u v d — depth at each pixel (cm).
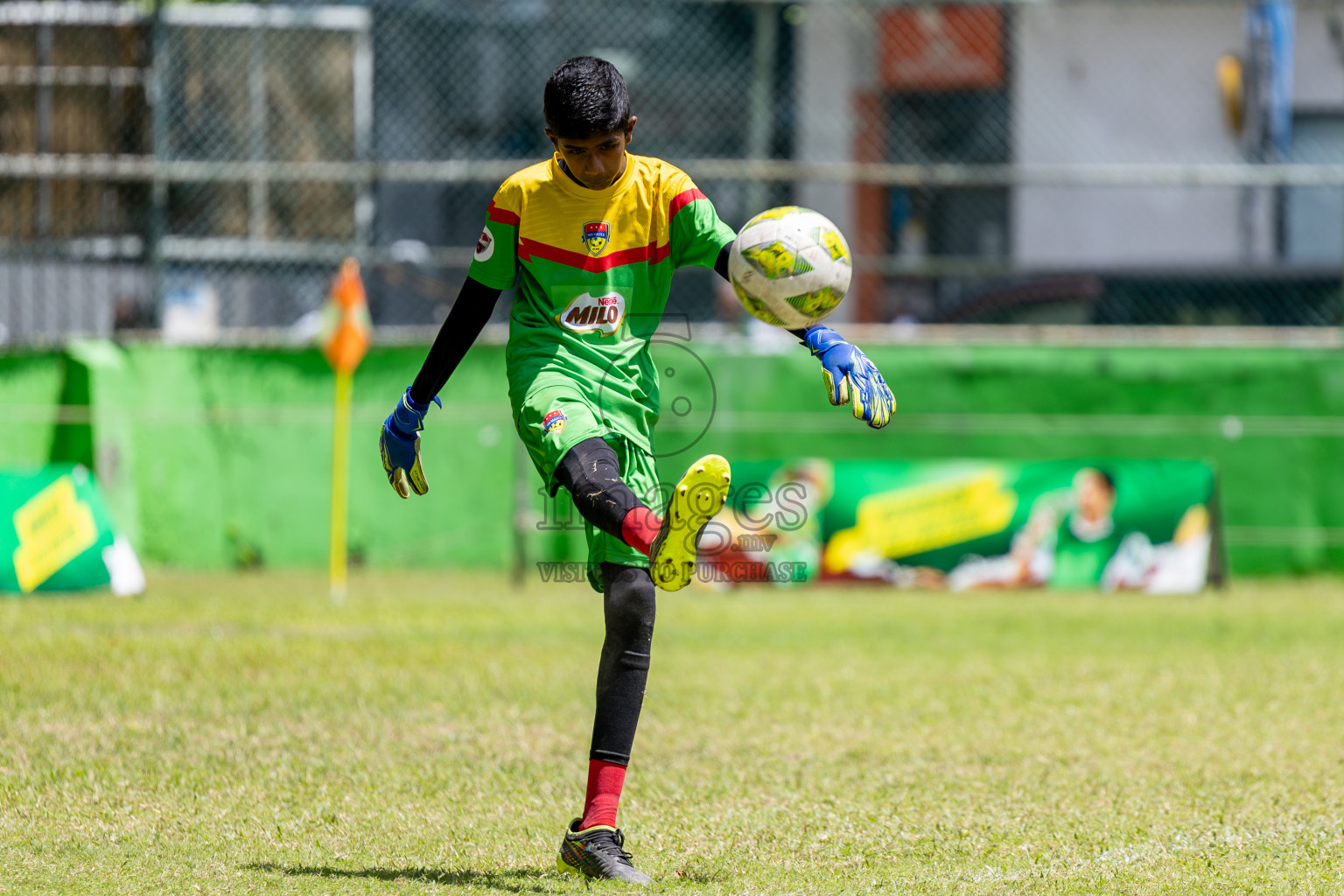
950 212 4672
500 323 3716
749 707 1861
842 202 4600
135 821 1232
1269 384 3600
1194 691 1994
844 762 1531
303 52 3909
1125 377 3603
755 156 4438
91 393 3438
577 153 1088
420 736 1631
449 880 1065
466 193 4181
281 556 3562
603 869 1071
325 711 1759
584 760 1534
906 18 4609
